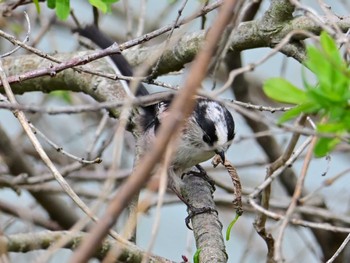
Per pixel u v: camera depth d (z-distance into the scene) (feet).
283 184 45.06
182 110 15.65
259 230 30.07
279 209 43.86
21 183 40.73
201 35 32.81
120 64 35.24
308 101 19.63
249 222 48.98
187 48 33.06
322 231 43.55
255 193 23.68
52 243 29.68
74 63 27.63
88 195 43.39
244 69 21.01
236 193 30.48
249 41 31.32
